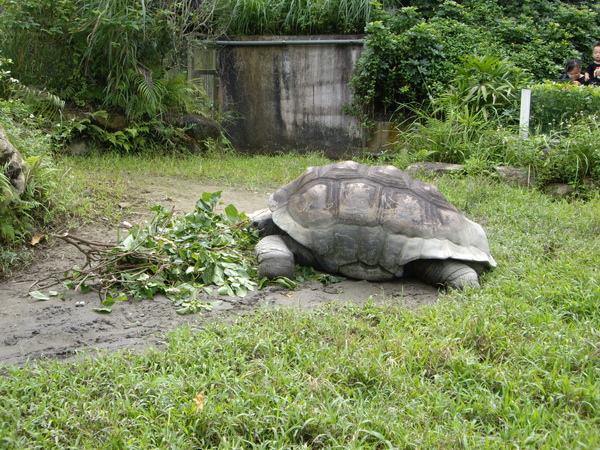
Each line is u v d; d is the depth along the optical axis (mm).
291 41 10461
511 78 9516
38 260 4805
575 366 3000
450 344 3205
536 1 12820
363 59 10031
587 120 8055
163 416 2611
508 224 5844
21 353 3287
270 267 4348
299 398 2680
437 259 4414
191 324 3656
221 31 10406
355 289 4379
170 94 9672
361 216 4344
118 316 3799
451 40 10586
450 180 7547
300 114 10781
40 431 2498
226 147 10461
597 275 4113
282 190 4789
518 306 3736
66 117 8633
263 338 3283
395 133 10234
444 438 2445
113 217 5855
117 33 8867
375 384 2871
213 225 4992
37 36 8852
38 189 5426
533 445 2395
